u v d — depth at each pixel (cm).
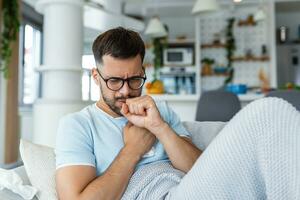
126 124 115
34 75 473
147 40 575
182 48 573
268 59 557
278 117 89
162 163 114
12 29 300
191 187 92
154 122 111
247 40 577
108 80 108
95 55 111
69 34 218
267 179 87
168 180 105
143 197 101
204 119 271
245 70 575
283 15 596
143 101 111
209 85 581
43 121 213
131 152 106
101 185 94
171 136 113
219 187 90
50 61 218
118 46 106
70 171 96
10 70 315
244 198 90
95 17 286
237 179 90
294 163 85
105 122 115
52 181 105
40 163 107
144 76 113
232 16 580
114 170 99
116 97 110
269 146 88
